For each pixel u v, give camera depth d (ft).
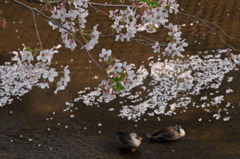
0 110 36.29
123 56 43.62
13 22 51.75
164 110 34.50
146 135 31.37
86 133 32.32
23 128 33.68
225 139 30.17
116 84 13.51
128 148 29.58
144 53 43.96
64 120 34.27
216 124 32.07
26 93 38.55
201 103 35.01
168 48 15.66
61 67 42.39
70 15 14.23
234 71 39.42
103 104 36.06
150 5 13.84
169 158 28.40
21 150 30.78
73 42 14.55
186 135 30.94
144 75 39.99
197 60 41.83
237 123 31.96
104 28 48.78
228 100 35.04
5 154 30.35
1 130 33.50
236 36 45.37
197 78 38.81
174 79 38.99
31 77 13.78
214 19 49.19
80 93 38.04
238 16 49.42
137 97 36.70
